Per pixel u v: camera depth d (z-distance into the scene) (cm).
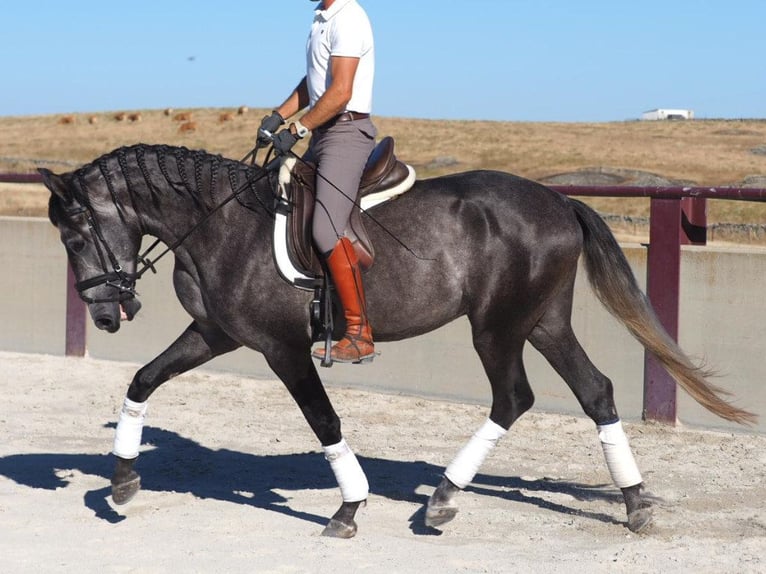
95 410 880
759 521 592
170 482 677
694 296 802
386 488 662
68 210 560
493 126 6250
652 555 519
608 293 592
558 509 621
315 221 542
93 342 1072
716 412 586
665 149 5209
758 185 4066
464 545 544
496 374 577
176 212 565
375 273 561
